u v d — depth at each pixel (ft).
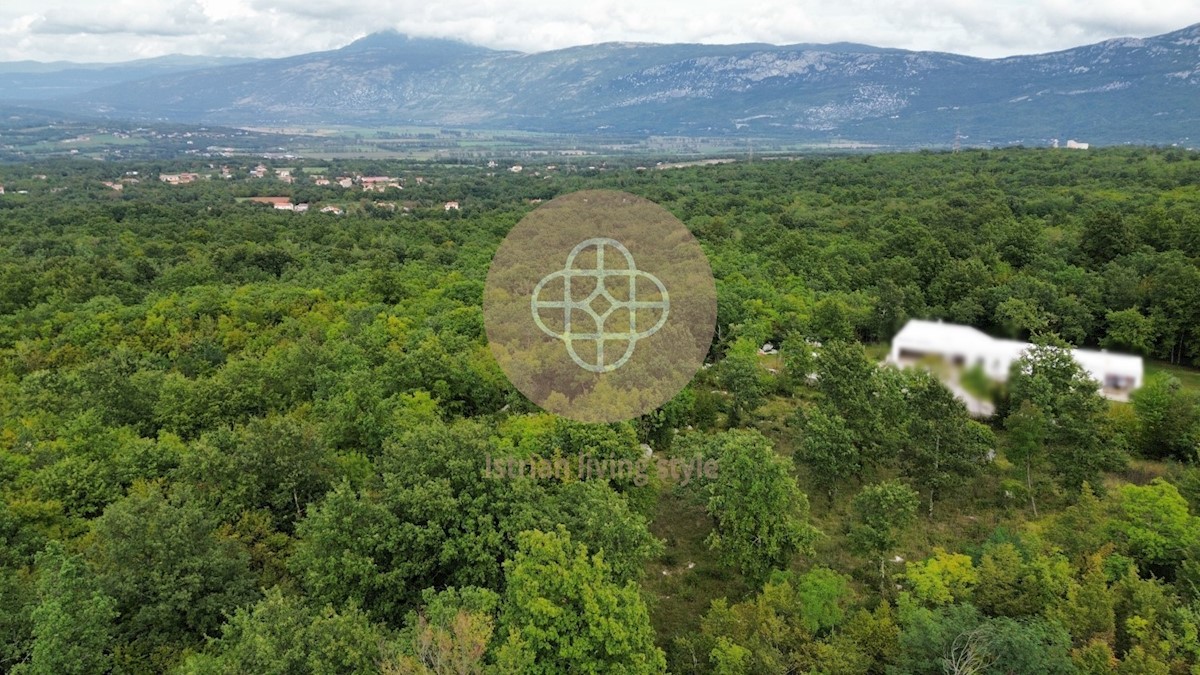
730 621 71.56
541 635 61.41
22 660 66.03
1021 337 165.07
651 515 100.27
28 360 159.84
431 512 75.15
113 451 106.42
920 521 102.63
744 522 83.61
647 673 63.67
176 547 72.23
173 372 144.15
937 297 185.37
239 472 88.74
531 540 65.98
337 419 105.91
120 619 70.79
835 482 107.04
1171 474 107.96
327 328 169.17
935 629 66.85
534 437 92.63
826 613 74.84
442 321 159.74
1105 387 145.38
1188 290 158.51
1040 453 109.50
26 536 85.71
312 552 73.51
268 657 56.18
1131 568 75.31
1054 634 66.13
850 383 110.63
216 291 205.67
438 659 54.85
